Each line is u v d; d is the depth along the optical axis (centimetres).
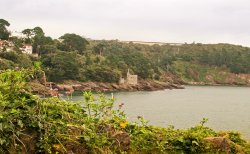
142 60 17625
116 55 17962
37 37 15112
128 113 6469
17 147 479
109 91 13362
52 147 504
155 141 627
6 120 478
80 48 16950
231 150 696
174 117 6191
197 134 671
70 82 12438
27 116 500
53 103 551
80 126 540
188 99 10994
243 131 4619
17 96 524
